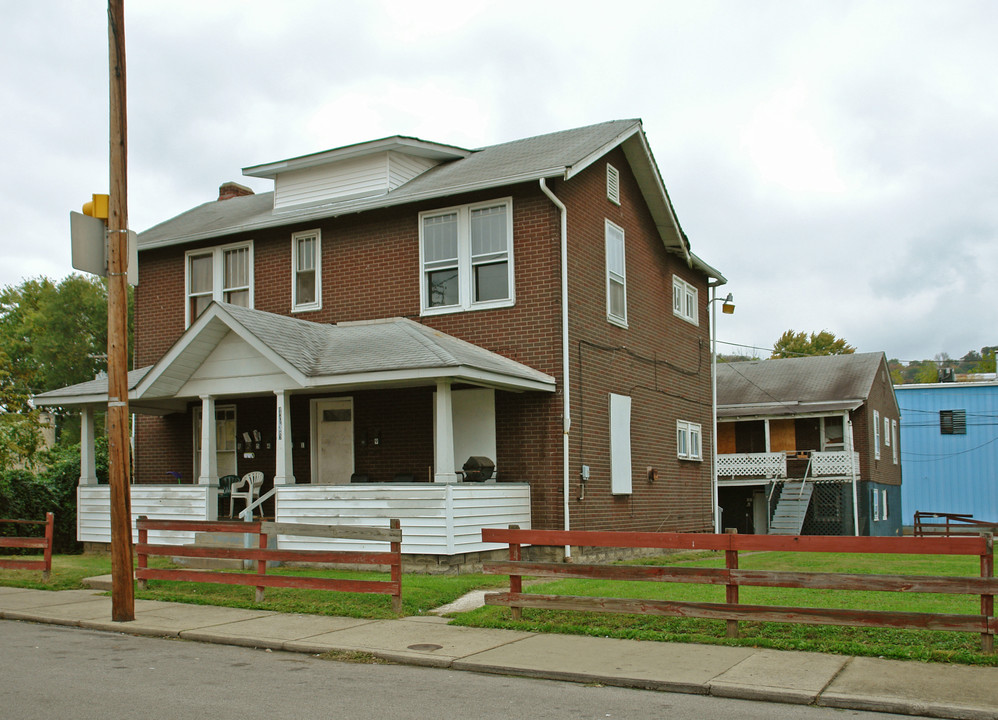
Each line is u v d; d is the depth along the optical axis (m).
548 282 16.94
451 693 7.49
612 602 9.76
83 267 10.95
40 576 14.68
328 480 18.64
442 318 17.94
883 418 38.56
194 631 10.16
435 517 14.48
